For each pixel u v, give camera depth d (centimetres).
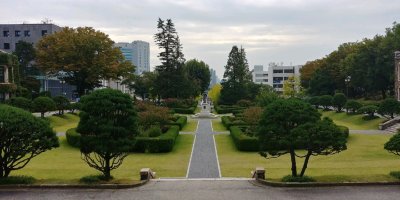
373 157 2530
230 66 7881
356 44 7912
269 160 2458
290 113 1611
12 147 1489
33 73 6944
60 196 1405
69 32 6159
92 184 1527
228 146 3102
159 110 3800
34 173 1992
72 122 4884
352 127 4431
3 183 1514
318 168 2109
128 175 1977
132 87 9381
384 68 6222
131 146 1611
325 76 7925
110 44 6350
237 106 7050
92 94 1631
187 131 4131
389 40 6212
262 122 1662
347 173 1917
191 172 2105
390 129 4009
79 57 6016
